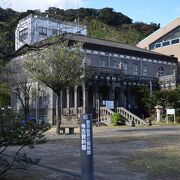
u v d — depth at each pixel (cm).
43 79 2717
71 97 4603
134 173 1034
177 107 4538
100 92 4803
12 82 4069
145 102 4788
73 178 973
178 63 6288
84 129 728
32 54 2681
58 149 1686
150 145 1736
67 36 1364
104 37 6366
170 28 6725
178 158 1285
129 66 5322
